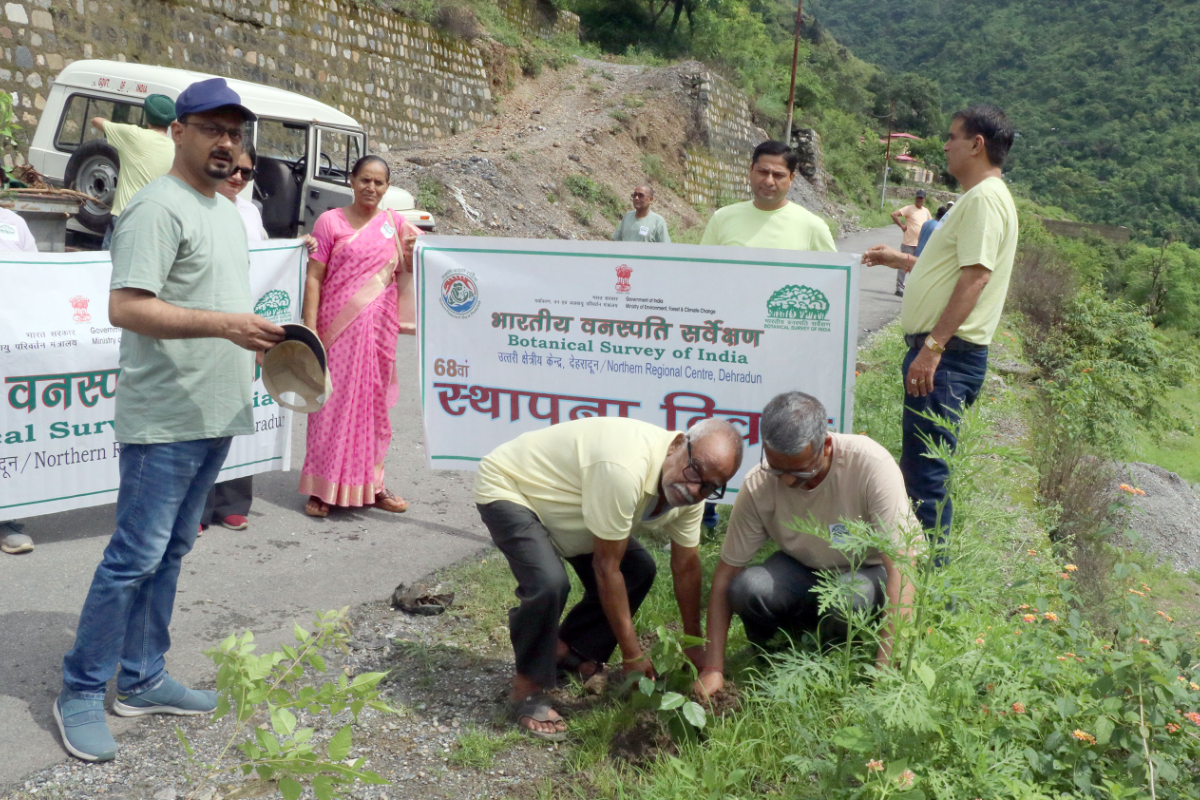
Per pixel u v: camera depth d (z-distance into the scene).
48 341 4.30
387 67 20.27
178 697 3.12
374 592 4.15
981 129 3.68
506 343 4.45
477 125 23.36
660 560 4.22
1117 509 6.03
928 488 3.81
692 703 2.68
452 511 5.27
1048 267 15.98
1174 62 138.62
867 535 2.73
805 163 36.06
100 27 13.71
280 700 2.26
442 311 4.49
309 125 10.58
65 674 2.93
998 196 3.58
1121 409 10.00
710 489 2.85
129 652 3.04
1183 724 2.60
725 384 4.19
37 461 4.33
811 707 2.82
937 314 3.75
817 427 2.89
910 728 2.40
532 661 3.09
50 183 10.05
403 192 11.78
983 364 3.80
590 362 4.36
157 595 3.05
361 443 4.95
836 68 79.75
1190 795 2.51
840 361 4.05
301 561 4.43
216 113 2.79
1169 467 10.98
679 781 2.58
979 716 2.56
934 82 97.62
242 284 3.01
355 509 5.16
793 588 3.30
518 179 17.48
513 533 3.05
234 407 2.97
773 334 4.09
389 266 4.90
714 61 34.59
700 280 4.14
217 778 2.79
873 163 48.53
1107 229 56.69
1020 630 2.99
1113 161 122.69
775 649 3.40
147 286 2.66
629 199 21.05
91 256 4.43
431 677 3.44
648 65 32.72
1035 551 4.26
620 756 2.93
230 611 3.88
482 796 2.76
